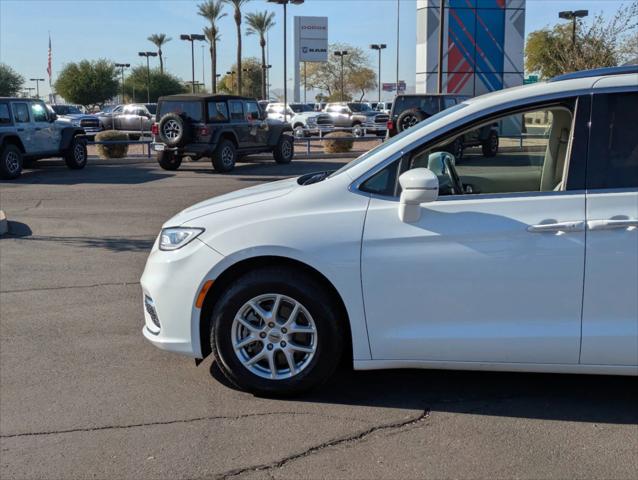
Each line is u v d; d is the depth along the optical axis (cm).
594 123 366
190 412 387
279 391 394
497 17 3186
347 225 375
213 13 5494
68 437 362
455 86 3222
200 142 1716
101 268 732
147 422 377
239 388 403
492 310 367
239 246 382
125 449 348
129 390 419
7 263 755
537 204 362
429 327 374
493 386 419
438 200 372
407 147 384
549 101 374
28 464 335
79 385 427
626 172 361
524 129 384
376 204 378
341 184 386
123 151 2175
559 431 360
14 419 383
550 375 434
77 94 6291
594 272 356
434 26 3173
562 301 361
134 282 675
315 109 4472
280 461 333
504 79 3259
